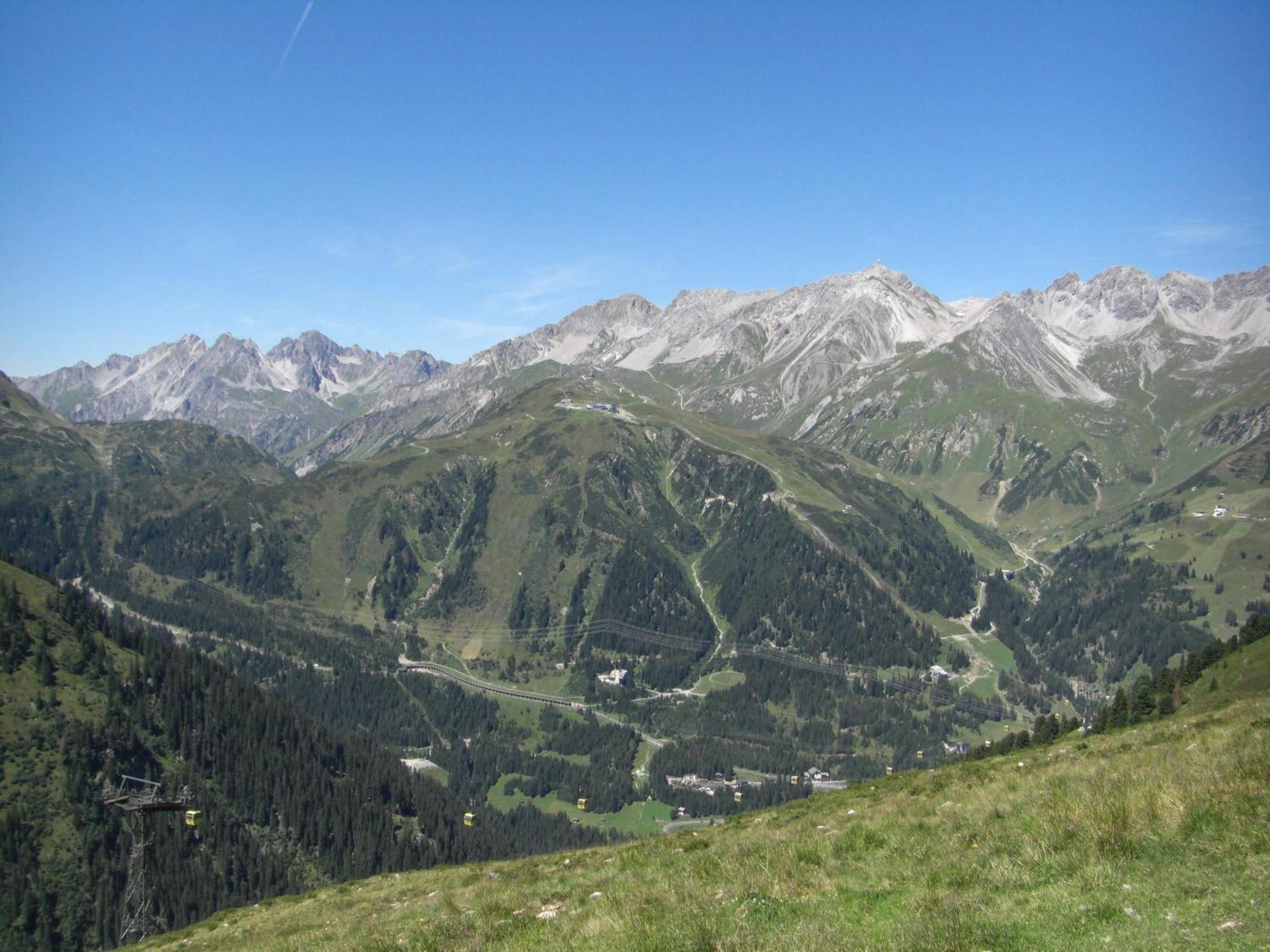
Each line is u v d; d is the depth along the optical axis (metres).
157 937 60.94
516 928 26.81
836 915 22.20
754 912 23.20
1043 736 119.25
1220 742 32.44
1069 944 18.20
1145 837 22.12
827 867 27.12
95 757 152.62
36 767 146.50
